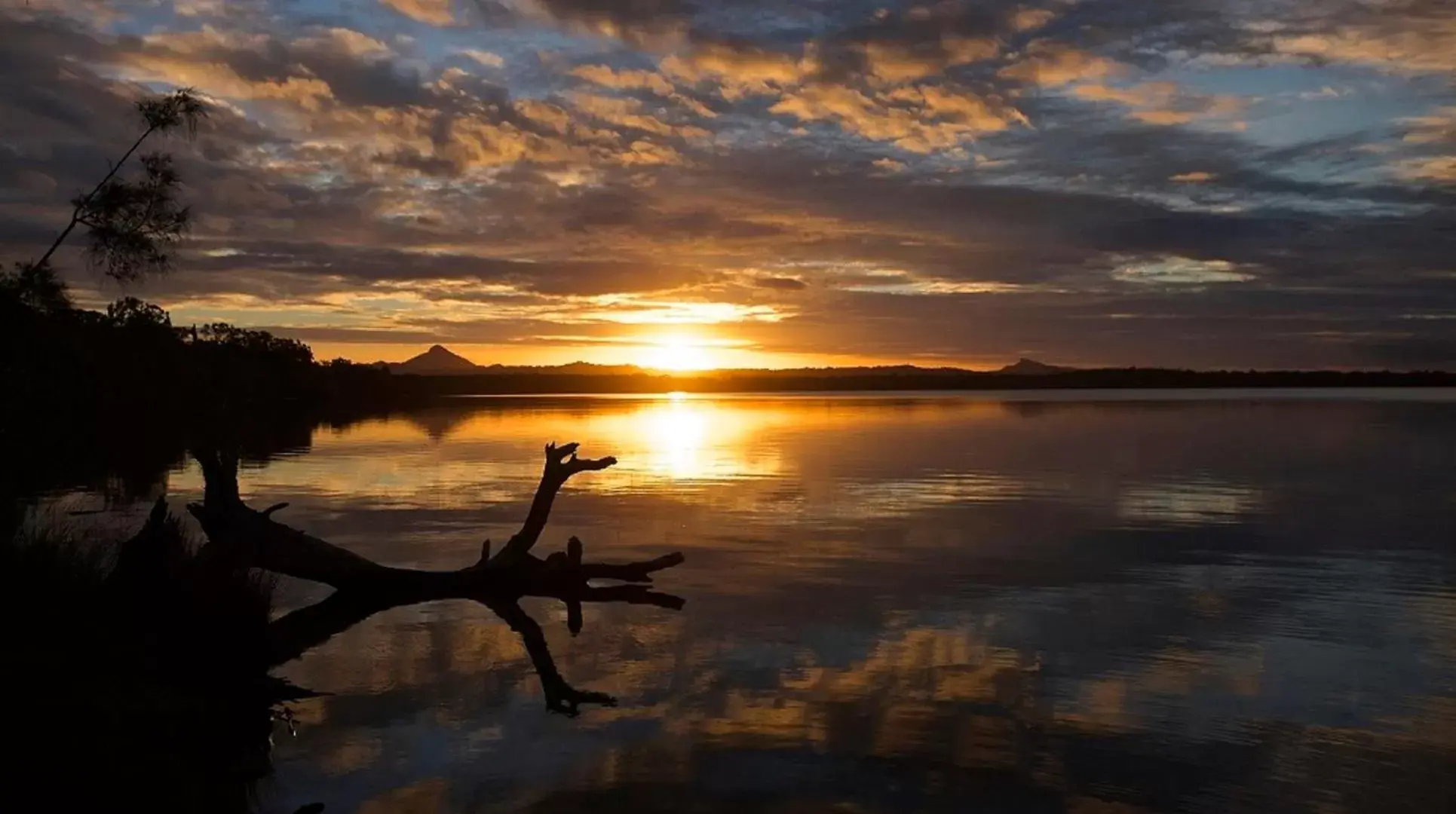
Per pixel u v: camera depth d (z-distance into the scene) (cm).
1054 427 5659
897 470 3228
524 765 808
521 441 4647
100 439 4141
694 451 4034
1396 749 837
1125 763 810
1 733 834
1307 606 1334
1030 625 1243
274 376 9275
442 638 1227
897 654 1120
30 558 1173
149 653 1056
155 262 1250
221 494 1501
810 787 763
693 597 1430
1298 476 2967
